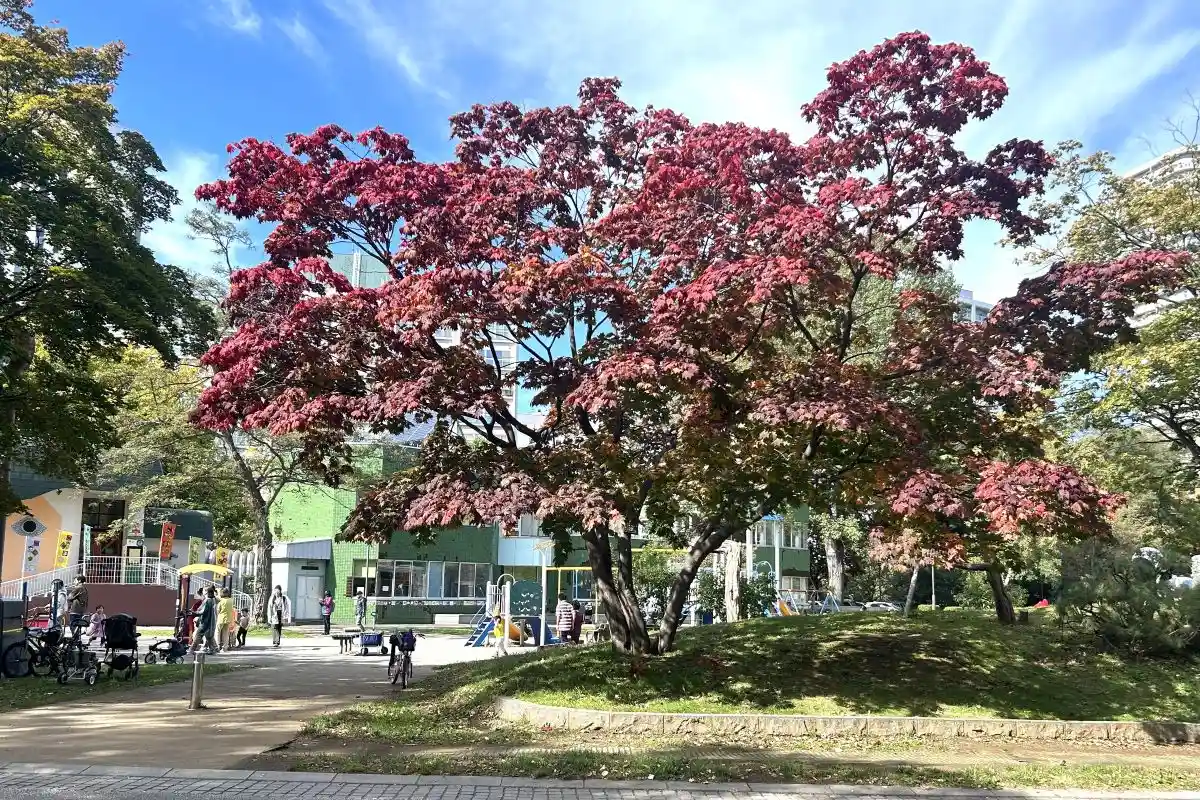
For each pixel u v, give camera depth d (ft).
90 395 57.82
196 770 26.02
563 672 43.98
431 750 30.63
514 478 36.99
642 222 40.70
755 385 39.86
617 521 34.63
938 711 39.68
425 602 139.33
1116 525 82.02
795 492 42.50
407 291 37.32
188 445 101.81
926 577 156.87
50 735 31.86
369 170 43.45
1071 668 46.91
